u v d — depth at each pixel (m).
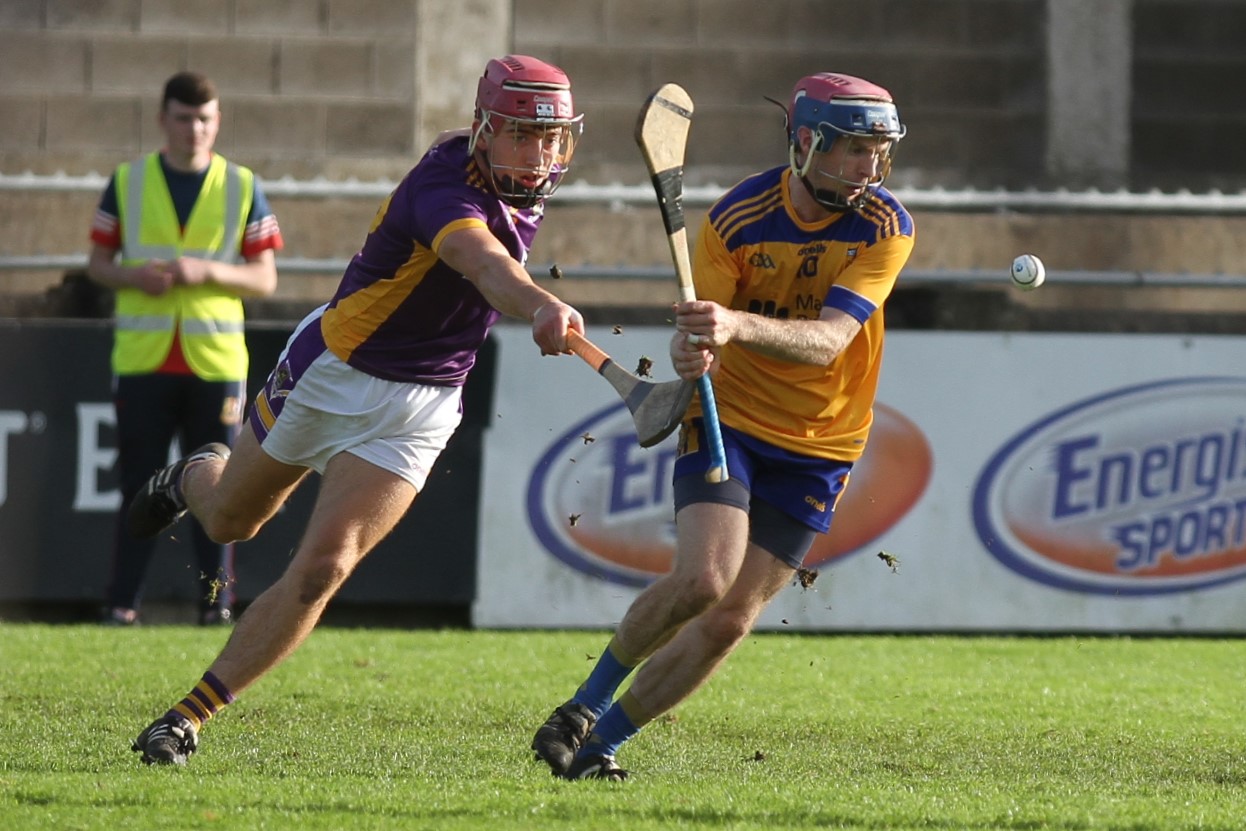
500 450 28.59
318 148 43.16
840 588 28.66
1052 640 28.11
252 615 14.98
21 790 13.09
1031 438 29.00
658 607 13.98
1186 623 29.22
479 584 28.47
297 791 13.30
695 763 16.16
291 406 15.01
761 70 44.16
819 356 13.56
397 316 14.49
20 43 42.31
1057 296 40.50
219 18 42.88
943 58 44.50
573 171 43.66
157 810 12.27
